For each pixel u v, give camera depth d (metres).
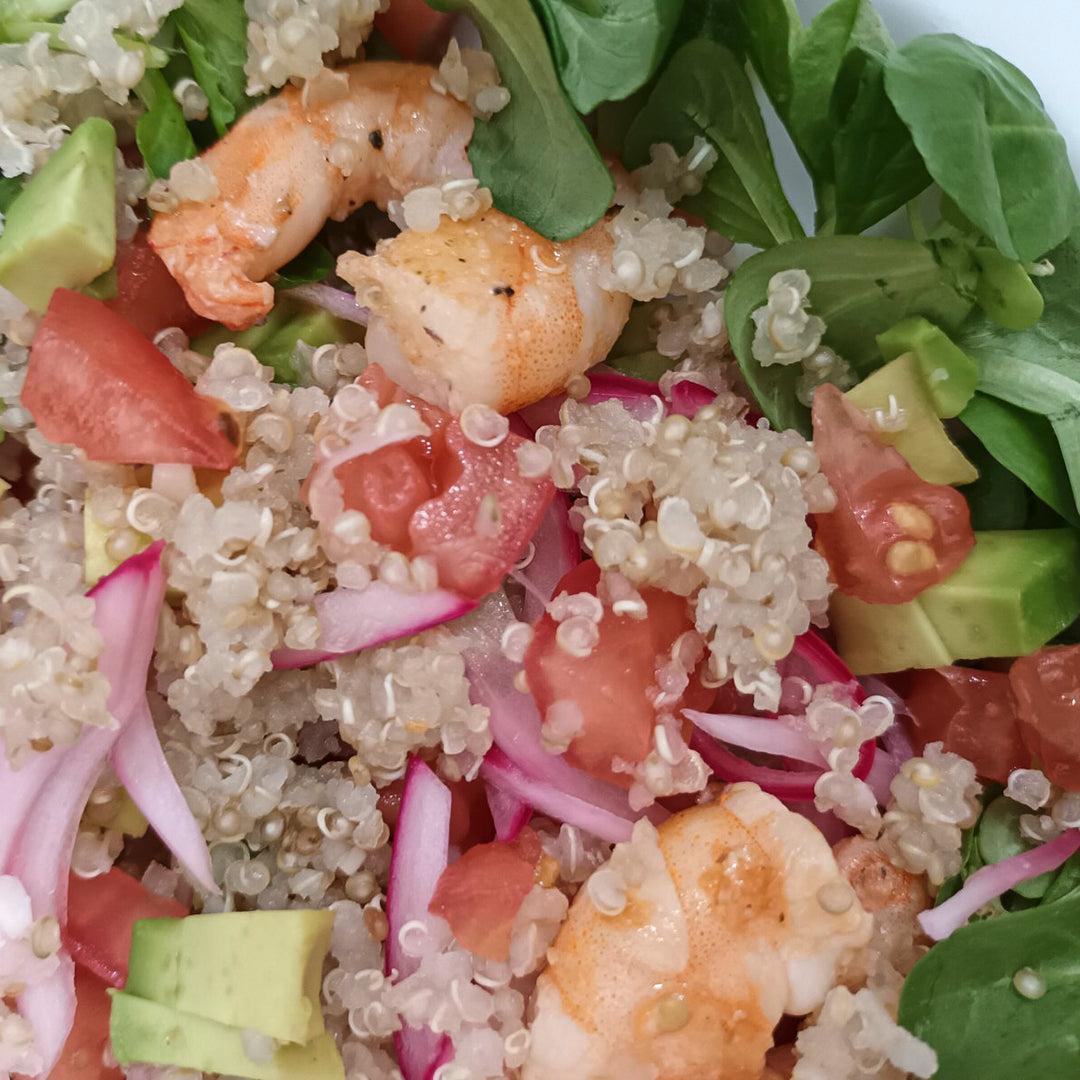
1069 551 0.12
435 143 0.12
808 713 0.11
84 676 0.11
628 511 0.11
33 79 0.11
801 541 0.11
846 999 0.11
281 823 0.12
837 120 0.12
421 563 0.11
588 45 0.11
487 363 0.11
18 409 0.12
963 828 0.12
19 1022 0.11
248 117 0.11
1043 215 0.11
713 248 0.12
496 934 0.11
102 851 0.11
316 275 0.12
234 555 0.11
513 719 0.11
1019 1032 0.11
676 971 0.11
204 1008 0.11
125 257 0.11
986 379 0.12
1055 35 0.12
